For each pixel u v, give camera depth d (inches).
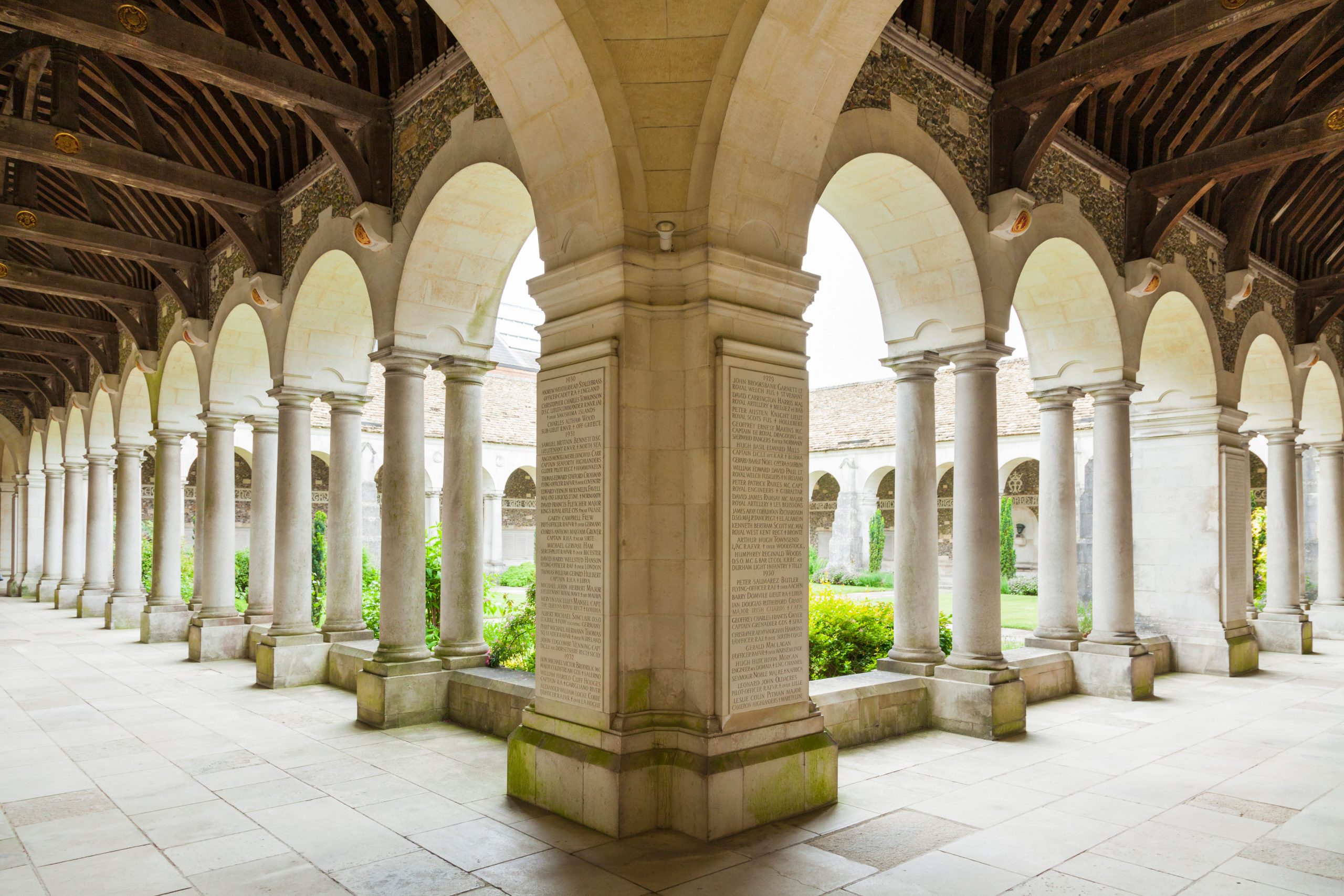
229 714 317.1
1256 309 480.1
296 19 315.9
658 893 158.4
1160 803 214.4
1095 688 354.6
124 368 619.8
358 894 159.0
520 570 957.8
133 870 171.2
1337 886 165.5
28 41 325.4
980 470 294.0
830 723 258.5
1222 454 432.1
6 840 188.5
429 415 981.2
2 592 956.6
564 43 191.0
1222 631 421.1
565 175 207.3
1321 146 319.3
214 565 469.1
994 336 293.7
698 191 195.5
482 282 320.8
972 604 291.6
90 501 719.7
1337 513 589.9
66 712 320.5
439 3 197.9
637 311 197.0
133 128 428.8
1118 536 364.2
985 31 298.0
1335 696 358.3
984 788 224.8
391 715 293.7
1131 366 363.3
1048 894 160.2
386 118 313.9
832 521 1151.0
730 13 191.2
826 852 178.5
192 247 481.1
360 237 308.2
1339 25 318.0
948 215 281.3
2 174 478.9
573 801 196.7
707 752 185.9
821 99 201.8
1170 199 363.3
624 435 194.7
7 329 791.7
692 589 193.9
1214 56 362.0
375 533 877.2
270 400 473.4
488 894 158.4
